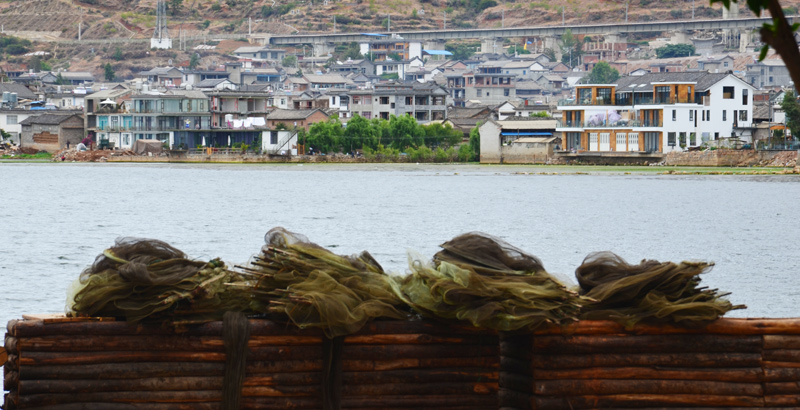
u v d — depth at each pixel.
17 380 15.02
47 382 14.67
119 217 93.19
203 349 15.05
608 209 105.31
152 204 110.25
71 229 80.75
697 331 15.55
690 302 15.65
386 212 100.44
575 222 90.38
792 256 63.34
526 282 15.84
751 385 15.59
